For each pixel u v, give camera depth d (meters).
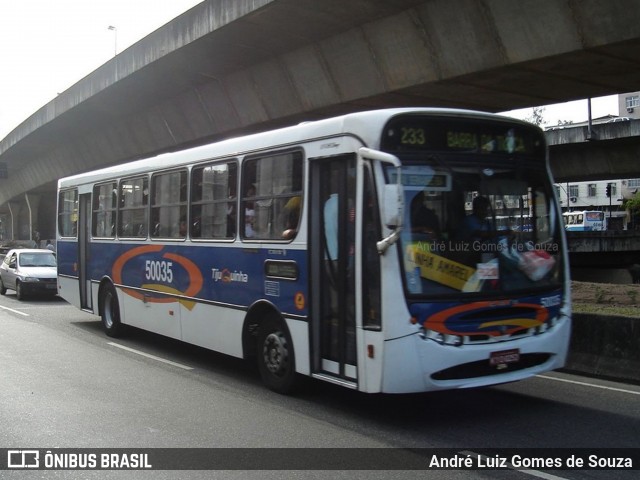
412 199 6.09
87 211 13.20
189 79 21.58
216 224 8.80
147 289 10.62
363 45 15.99
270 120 20.17
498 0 13.05
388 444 5.83
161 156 10.40
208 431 6.18
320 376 6.84
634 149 33.94
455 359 5.96
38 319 15.01
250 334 8.20
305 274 7.05
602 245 42.81
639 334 8.54
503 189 6.58
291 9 14.88
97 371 8.98
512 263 6.46
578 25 12.27
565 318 6.75
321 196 7.00
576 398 7.62
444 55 14.54
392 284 5.89
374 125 6.19
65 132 33.19
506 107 18.52
